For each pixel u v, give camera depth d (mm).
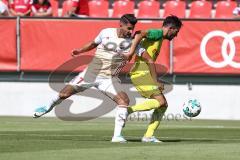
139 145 34094
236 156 29984
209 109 52250
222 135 40719
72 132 41469
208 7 60438
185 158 29125
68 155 29859
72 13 57625
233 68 51219
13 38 52469
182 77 52031
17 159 28609
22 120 49250
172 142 36094
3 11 57219
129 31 36594
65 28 52000
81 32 51844
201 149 32469
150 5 60969
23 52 52531
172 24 35656
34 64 52469
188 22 51219
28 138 37344
